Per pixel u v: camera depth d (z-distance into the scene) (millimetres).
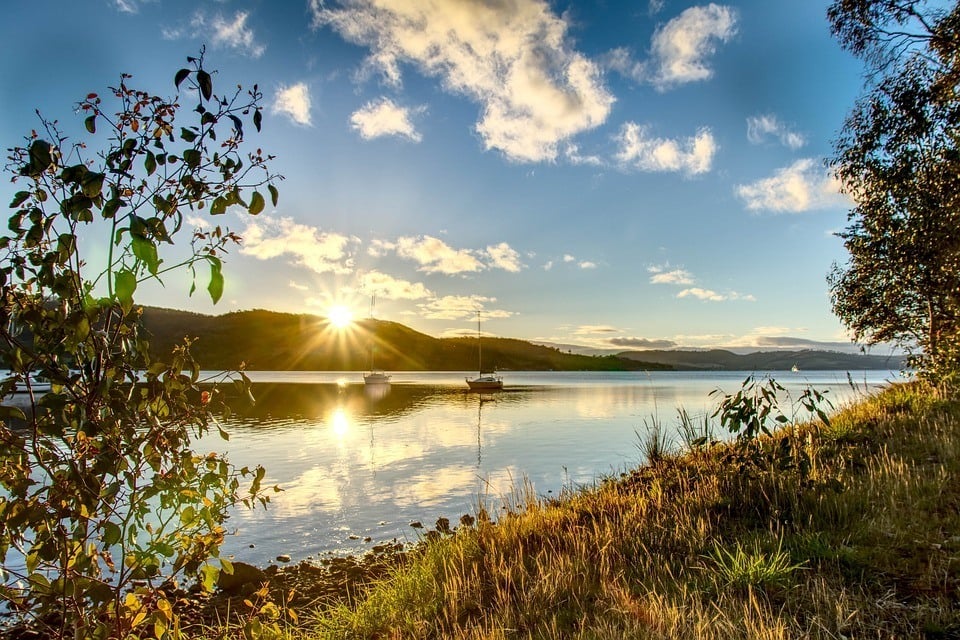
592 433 30797
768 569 4953
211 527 3324
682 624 4230
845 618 4062
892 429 9703
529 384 122375
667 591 5016
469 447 25844
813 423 11523
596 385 114812
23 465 2795
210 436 30156
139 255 2590
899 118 12344
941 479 6621
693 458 9977
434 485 17422
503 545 7441
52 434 2809
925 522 5594
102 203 2887
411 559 8000
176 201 3100
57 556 2789
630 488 9188
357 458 22828
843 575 4852
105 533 2830
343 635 5926
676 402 55844
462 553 7348
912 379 15930
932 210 12133
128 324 3053
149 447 3049
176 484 3141
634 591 5207
